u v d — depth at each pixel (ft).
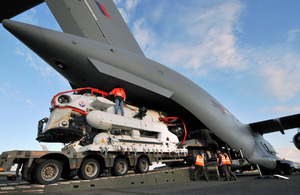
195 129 45.14
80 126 24.88
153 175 24.57
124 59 30.25
